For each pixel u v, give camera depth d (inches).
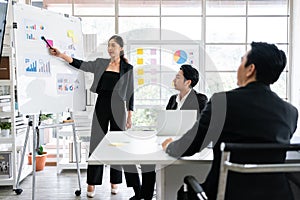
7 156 151.5
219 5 198.4
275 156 60.3
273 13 198.2
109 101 134.3
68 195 143.4
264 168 54.5
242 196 59.2
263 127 61.6
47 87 134.2
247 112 61.9
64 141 189.0
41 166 181.2
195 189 62.2
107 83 133.8
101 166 142.2
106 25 197.9
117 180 144.3
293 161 70.4
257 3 198.2
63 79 141.1
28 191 148.1
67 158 186.1
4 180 149.0
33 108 128.4
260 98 63.2
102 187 155.6
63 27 145.1
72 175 173.3
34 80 129.3
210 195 63.7
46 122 171.8
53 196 141.9
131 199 134.4
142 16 197.8
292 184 77.8
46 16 138.0
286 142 64.1
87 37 190.4
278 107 63.8
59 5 197.9
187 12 197.9
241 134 61.7
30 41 128.9
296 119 68.6
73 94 146.0
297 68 189.2
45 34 135.6
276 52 64.0
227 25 198.8
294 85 192.7
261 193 59.5
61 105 139.8
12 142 150.0
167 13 197.8
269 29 199.0
